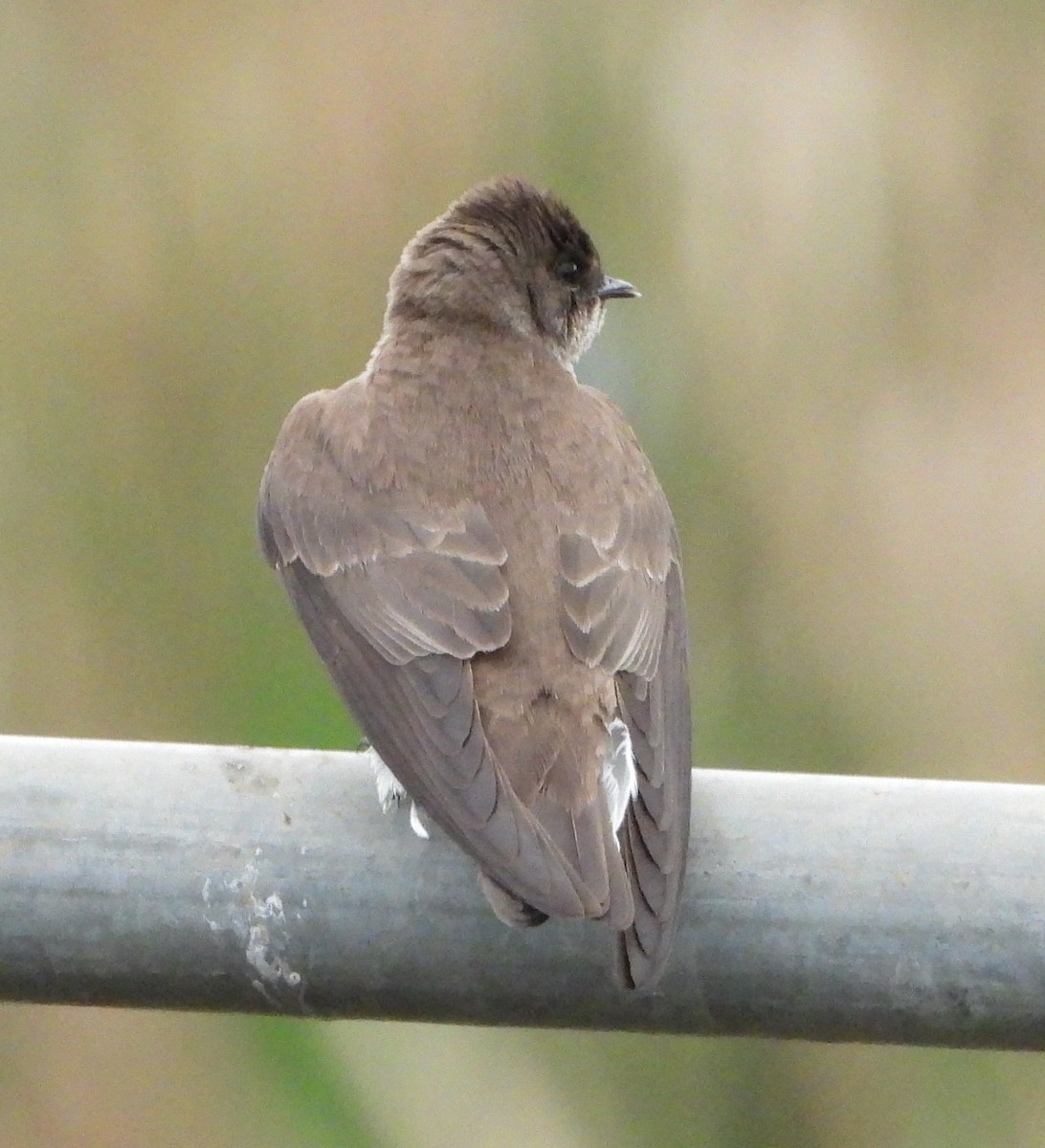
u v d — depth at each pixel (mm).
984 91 11680
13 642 10922
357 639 8000
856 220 11508
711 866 5953
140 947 5957
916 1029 5941
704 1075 10789
